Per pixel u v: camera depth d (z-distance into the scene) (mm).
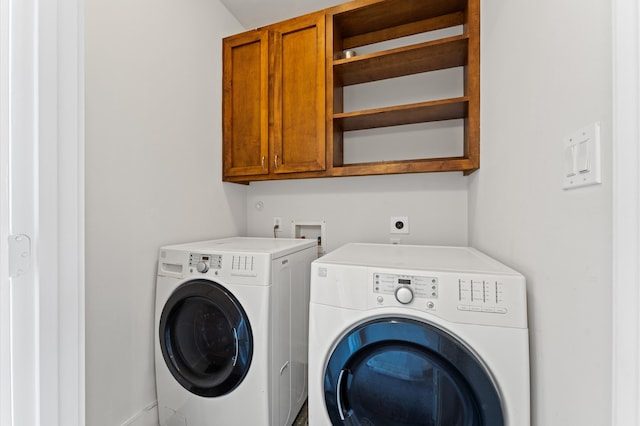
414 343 819
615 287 443
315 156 1607
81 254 578
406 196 1764
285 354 1275
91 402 1096
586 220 538
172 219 1488
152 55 1371
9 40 477
